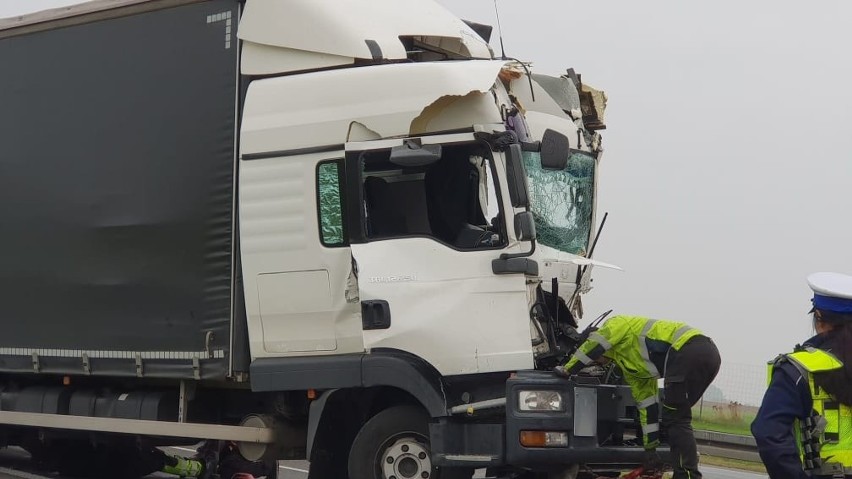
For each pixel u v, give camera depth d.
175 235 15.21
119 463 18.66
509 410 12.84
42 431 17.72
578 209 15.47
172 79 15.38
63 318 16.56
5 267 17.23
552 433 12.80
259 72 14.62
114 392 16.66
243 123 14.57
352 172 13.81
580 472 14.53
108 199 15.98
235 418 15.87
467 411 13.10
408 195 13.93
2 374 18.25
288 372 14.08
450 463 13.12
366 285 13.54
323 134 14.05
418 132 13.70
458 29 15.82
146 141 15.59
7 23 17.33
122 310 15.81
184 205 15.13
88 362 16.20
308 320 14.09
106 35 16.19
